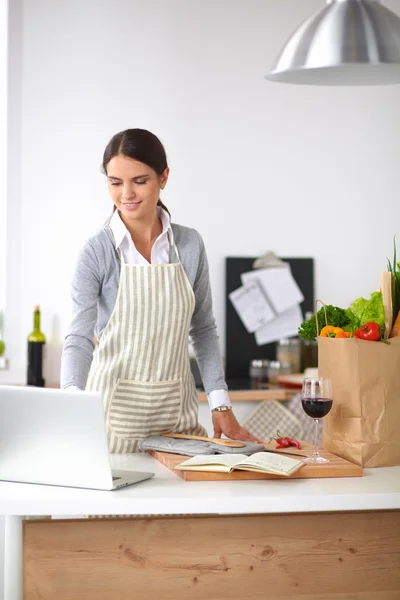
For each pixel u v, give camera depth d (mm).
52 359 4652
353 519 1961
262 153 4871
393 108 5016
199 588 1902
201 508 1799
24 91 4629
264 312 4879
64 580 1854
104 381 2428
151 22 4730
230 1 4805
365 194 4996
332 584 1953
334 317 2312
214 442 2262
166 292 2402
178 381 2479
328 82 2227
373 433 2148
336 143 4957
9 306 4621
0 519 3707
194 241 2490
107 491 1860
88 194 4699
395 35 1959
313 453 2166
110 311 2406
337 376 2209
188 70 4773
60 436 1880
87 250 2365
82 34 4676
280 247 4906
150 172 2268
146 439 2371
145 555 1881
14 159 4621
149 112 4746
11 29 4602
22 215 4637
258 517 1923
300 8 4871
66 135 4672
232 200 4848
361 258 5000
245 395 4340
